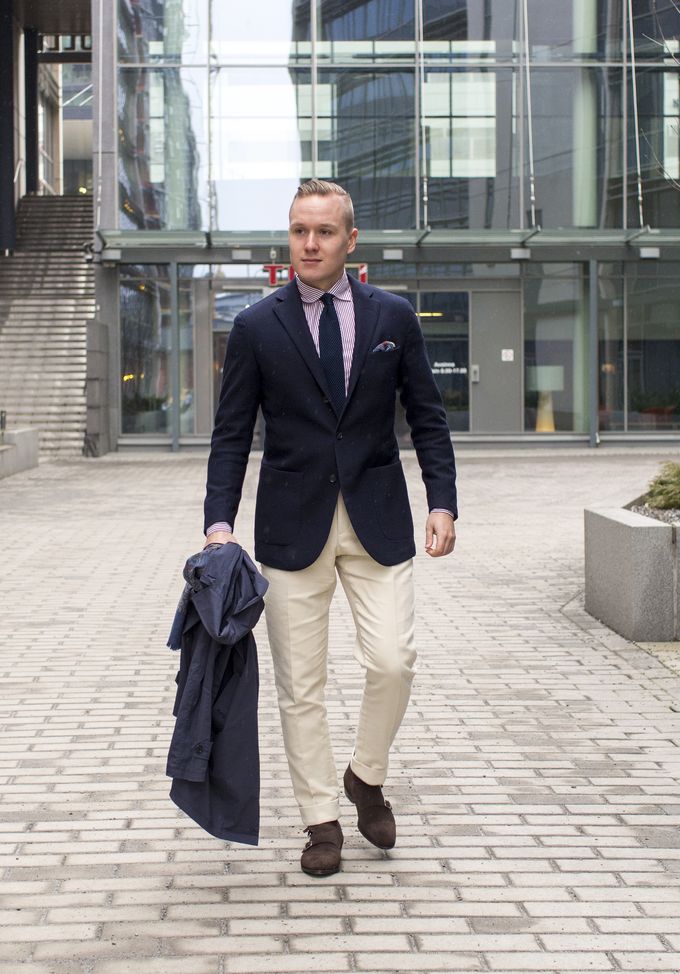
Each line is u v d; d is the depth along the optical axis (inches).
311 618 143.0
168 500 605.6
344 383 140.2
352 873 143.6
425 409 145.9
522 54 941.2
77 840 154.5
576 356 964.0
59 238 1190.9
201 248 940.0
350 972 118.6
